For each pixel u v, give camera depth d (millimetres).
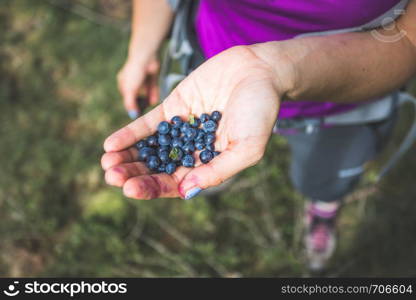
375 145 591
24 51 917
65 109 857
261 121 421
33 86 878
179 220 756
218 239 747
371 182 773
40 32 941
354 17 451
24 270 715
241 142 422
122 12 967
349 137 575
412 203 758
